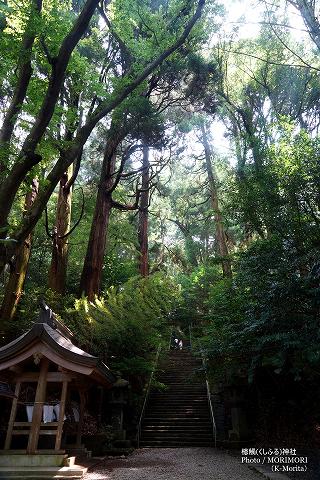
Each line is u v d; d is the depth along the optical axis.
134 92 10.75
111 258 18.27
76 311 11.52
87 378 7.77
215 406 12.52
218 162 16.70
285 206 8.34
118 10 9.96
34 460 6.62
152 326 13.12
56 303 12.02
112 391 10.62
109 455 9.02
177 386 14.29
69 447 7.91
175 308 19.38
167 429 11.28
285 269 7.48
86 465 7.10
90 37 13.13
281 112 14.16
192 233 25.97
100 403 10.34
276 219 8.30
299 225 7.96
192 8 9.48
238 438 9.77
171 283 15.01
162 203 26.00
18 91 6.88
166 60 10.84
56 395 8.60
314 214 8.20
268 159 9.48
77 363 7.07
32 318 11.51
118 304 11.91
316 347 6.19
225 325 9.01
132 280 12.56
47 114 5.75
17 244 5.42
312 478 5.90
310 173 8.04
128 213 21.86
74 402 9.24
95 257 13.48
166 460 8.26
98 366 7.24
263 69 14.58
